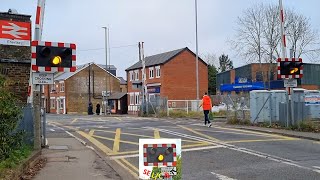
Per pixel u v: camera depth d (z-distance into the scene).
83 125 26.58
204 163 11.67
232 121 24.88
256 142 15.92
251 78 59.06
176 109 39.03
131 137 18.52
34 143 13.09
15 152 10.34
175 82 55.41
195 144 15.50
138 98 59.66
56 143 16.53
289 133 18.48
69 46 12.34
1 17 16.58
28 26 17.00
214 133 19.23
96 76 71.31
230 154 13.15
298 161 11.65
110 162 12.35
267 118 22.88
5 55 16.44
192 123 26.39
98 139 18.09
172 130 21.05
